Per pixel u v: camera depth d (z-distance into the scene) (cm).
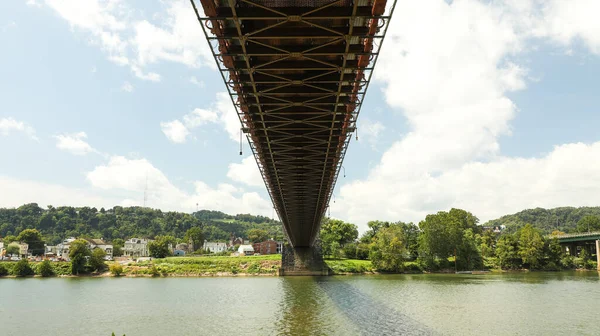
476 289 6669
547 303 5194
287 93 1975
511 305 5038
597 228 18012
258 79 1903
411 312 4550
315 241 10031
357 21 1545
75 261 10469
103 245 18475
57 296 6312
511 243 11750
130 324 4141
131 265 10944
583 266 12188
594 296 5831
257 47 1667
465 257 11288
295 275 9769
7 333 3888
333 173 3559
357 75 1838
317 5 1457
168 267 10488
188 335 3612
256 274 9912
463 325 3884
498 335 3525
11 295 6475
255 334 3591
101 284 8125
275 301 5434
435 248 10738
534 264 11300
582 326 3872
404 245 10806
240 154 2519
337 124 2506
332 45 1650
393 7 1352
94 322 4291
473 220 17725
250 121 2270
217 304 5266
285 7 1463
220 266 10462
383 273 10344
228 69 1750
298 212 5728
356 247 12888
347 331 3647
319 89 1981
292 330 3709
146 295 6281
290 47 1697
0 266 10450
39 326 4153
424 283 7688
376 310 4675
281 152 2852
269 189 4600
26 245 15512
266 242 18888
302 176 3597
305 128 2417
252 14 1445
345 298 5644
